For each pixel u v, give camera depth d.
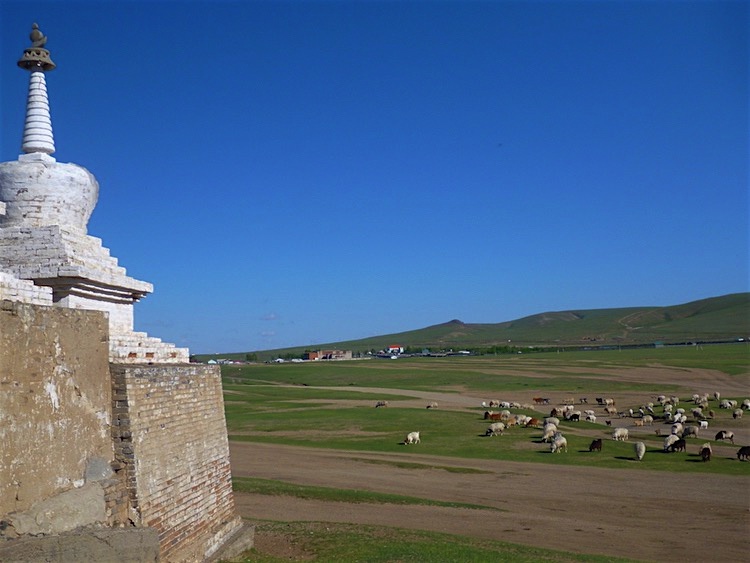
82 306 19.72
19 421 13.18
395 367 199.50
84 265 20.03
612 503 38.12
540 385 138.25
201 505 19.84
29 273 18.77
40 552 12.80
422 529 30.20
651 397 111.94
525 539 29.95
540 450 56.47
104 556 14.00
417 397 116.12
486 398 115.62
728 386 128.75
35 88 21.69
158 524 17.03
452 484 42.50
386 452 55.94
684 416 77.56
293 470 45.75
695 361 184.62
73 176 21.25
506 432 66.31
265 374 192.38
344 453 54.12
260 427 72.00
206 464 20.41
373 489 40.09
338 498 35.47
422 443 60.50
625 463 50.56
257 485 37.50
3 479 12.76
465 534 30.05
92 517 14.58
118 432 16.11
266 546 23.88
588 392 123.94
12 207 20.81
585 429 70.56
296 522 28.50
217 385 21.73
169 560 17.42
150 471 16.84
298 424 73.50
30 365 13.53
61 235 19.86
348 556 23.09
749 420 78.56
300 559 22.48
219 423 21.69
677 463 50.56
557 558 25.67
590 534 31.61
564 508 36.84
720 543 30.72
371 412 83.38
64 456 14.41
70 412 14.67
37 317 13.80
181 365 19.39
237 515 22.92
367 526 28.14
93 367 15.58
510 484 42.84
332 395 119.50
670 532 32.50
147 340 21.33
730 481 44.22
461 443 60.22
